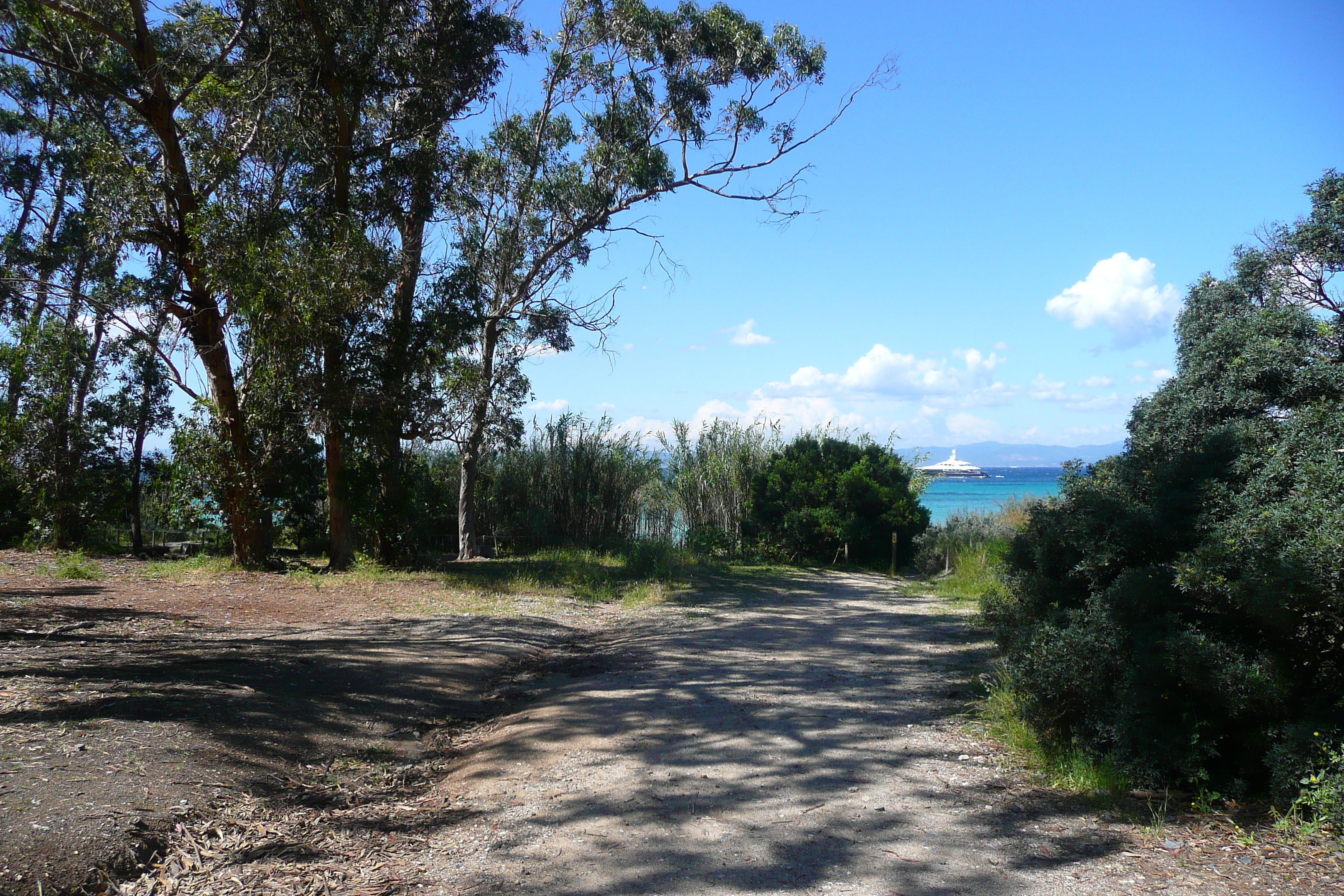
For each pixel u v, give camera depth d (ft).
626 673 27.99
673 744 19.69
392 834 15.12
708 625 38.63
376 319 50.37
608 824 15.12
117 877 12.39
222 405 50.34
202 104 50.85
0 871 11.60
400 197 54.34
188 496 54.90
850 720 21.48
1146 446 21.72
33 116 63.21
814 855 13.64
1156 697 16.22
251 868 13.29
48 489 60.95
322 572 52.65
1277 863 12.65
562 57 65.16
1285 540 15.07
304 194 52.65
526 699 25.29
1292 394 19.65
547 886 12.75
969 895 12.12
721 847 14.02
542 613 41.14
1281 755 14.10
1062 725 17.98
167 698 20.18
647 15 60.85
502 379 63.62
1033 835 14.23
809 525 80.18
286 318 46.78
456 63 52.29
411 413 52.01
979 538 74.28
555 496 78.13
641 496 82.48
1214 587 15.70
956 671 27.22
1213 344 21.90
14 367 60.34
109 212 48.42
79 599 36.99
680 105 61.87
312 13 47.26
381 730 21.43
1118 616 17.67
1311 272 23.09
